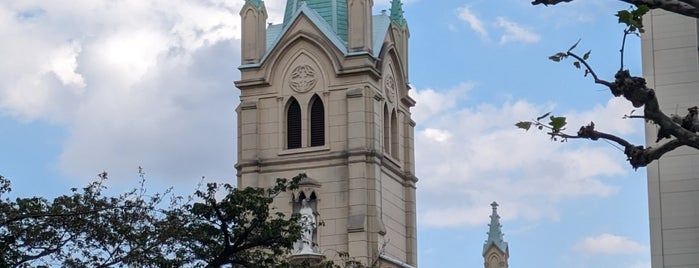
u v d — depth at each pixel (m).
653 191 65.62
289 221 61.19
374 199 111.75
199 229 58.09
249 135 115.44
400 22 121.19
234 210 58.03
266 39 117.75
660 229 65.38
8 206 54.59
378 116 114.44
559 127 32.75
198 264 58.47
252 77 116.31
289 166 113.94
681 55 66.00
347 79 113.88
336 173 112.62
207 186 58.50
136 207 56.41
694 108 33.88
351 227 110.50
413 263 118.25
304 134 114.00
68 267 55.00
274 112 115.44
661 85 66.12
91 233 55.16
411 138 120.69
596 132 33.22
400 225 117.50
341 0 116.88
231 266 64.75
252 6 117.50
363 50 113.56
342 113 113.50
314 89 114.56
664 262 65.25
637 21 32.06
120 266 55.62
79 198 55.56
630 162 33.28
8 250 54.28
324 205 112.12
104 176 56.88
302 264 63.62
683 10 32.22
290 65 115.56
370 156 112.38
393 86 118.56
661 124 32.91
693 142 32.81
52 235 54.81
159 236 56.47
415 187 120.31
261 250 65.75
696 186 65.12
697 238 64.94
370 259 110.00
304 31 115.19
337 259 110.56
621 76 32.44
